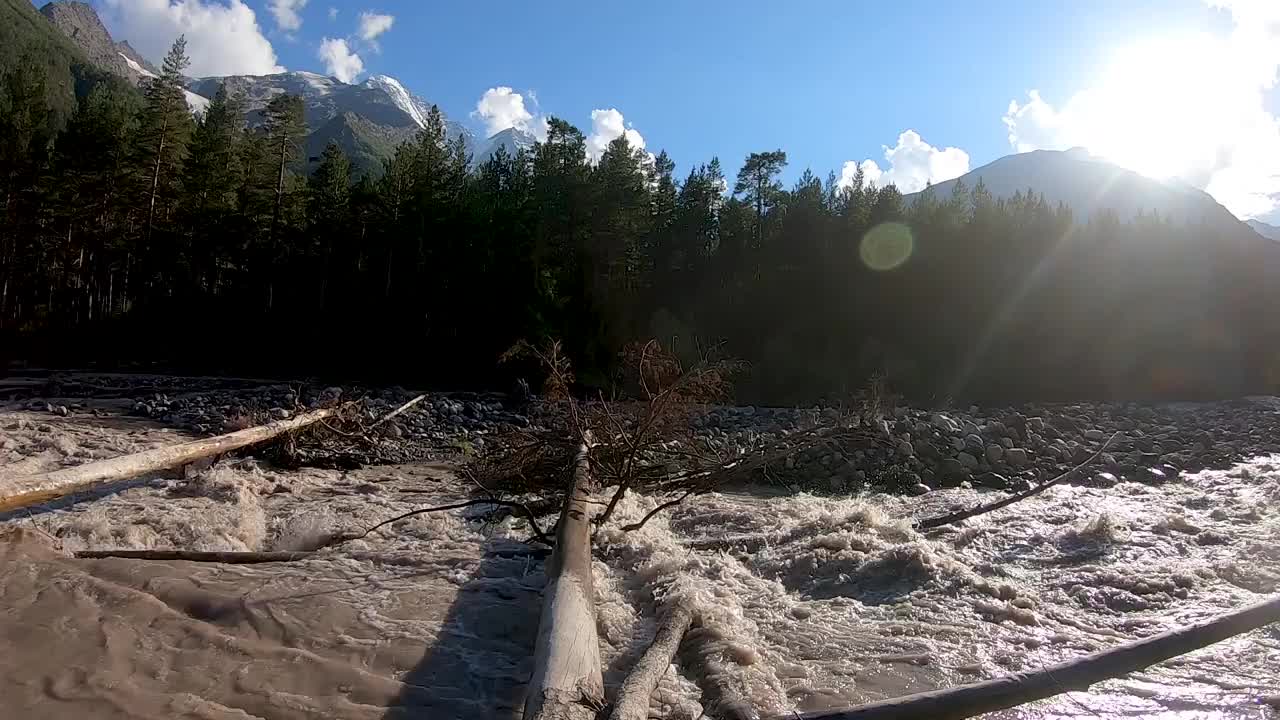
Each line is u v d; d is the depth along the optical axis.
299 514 7.75
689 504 9.05
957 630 4.66
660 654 3.75
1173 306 46.28
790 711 3.45
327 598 4.72
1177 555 6.57
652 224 51.12
